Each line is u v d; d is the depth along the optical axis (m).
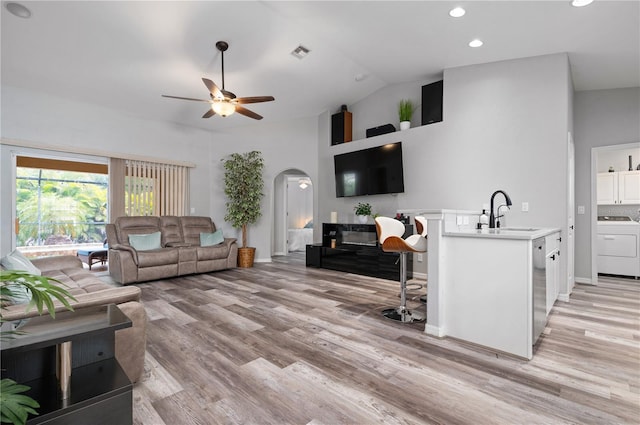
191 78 4.41
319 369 1.94
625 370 1.93
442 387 1.74
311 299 3.54
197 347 2.25
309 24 3.64
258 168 6.07
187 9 3.21
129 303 1.70
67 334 1.14
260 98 3.50
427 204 4.75
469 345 2.29
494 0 2.84
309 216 9.62
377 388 1.73
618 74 3.94
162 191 5.63
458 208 4.39
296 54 4.28
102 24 3.26
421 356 2.12
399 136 5.14
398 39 3.83
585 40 3.29
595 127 4.43
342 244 5.67
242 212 5.86
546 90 3.71
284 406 1.57
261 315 2.97
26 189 6.55
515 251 2.11
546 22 3.06
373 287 4.13
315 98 5.83
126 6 3.07
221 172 6.29
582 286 4.21
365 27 3.62
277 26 3.64
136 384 1.76
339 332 2.54
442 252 2.45
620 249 4.87
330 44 4.12
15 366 1.22
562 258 3.52
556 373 1.89
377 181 5.32
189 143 5.96
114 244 4.72
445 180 4.53
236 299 3.54
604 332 2.53
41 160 5.67
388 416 1.49
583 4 2.73
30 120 4.30
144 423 1.44
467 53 3.96
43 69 3.88
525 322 2.06
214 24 3.46
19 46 3.44
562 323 2.74
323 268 5.62
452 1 2.94
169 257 4.64
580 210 4.48
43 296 0.98
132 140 5.27
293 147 6.63
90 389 1.21
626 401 1.61
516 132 3.90
